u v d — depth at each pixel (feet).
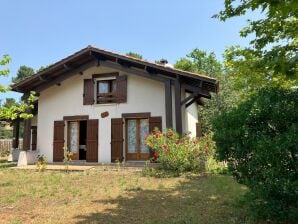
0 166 42.78
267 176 12.11
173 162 31.73
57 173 33.50
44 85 44.55
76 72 43.34
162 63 44.06
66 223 14.87
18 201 19.98
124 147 41.63
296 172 11.68
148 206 17.83
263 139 12.21
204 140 32.96
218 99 75.20
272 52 17.66
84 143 45.62
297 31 17.99
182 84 38.42
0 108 30.94
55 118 45.19
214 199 18.99
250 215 14.61
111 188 23.80
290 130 11.86
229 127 13.88
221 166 31.78
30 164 43.11
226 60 25.13
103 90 44.34
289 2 12.83
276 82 22.62
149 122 40.45
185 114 41.83
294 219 12.39
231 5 17.71
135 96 41.70
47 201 19.83
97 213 16.56
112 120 42.27
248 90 26.89
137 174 31.27
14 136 57.47
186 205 17.76
